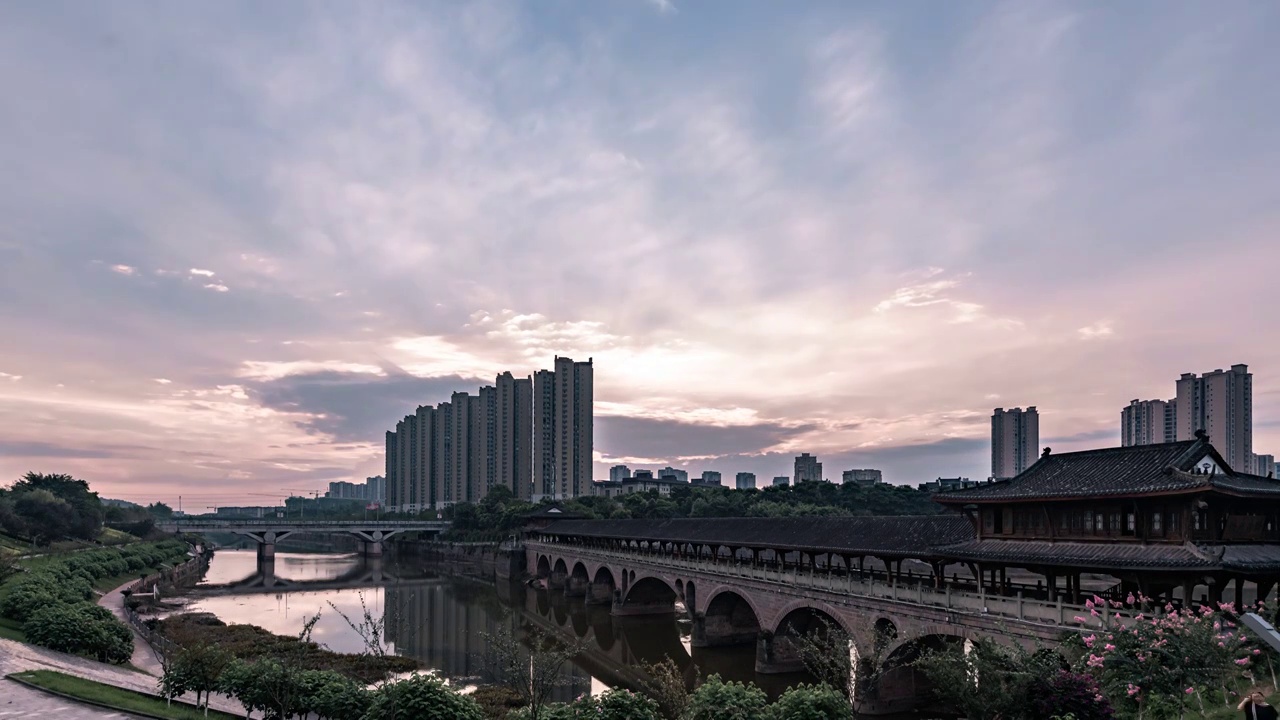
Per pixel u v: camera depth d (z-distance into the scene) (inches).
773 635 2546.8
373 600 4702.3
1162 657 1156.5
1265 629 725.3
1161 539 1437.0
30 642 2186.3
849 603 2118.6
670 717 2187.5
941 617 1768.0
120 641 2407.7
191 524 7509.8
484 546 6840.6
